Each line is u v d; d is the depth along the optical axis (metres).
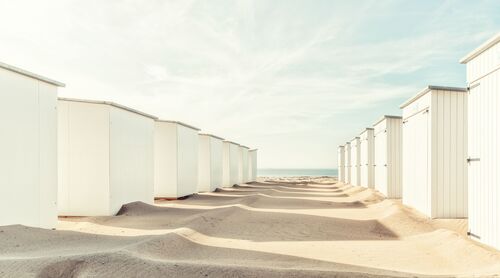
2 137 7.14
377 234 8.66
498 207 6.40
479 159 7.08
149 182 13.77
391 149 15.70
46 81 8.30
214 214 10.72
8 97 7.30
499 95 6.42
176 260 5.44
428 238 7.62
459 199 10.02
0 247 5.95
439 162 10.04
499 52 6.46
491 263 5.37
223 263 5.28
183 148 17.09
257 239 7.78
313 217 11.04
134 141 12.60
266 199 16.69
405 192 12.66
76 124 10.89
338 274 4.66
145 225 9.27
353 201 16.19
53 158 8.55
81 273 4.57
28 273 4.52
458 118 10.13
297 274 4.62
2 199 7.12
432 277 4.75
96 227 8.95
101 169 10.86
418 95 10.96
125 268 4.69
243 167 32.59
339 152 35.25
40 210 8.09
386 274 4.88
